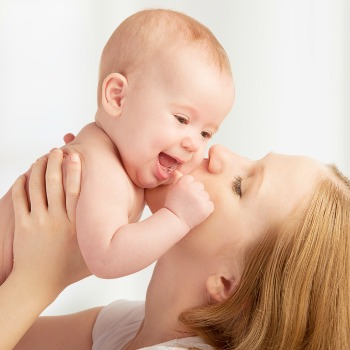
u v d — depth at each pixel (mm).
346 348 2092
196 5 5094
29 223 2070
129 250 1896
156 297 2287
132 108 2086
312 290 2107
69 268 2092
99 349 2523
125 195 1994
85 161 2016
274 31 5082
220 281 2180
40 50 5125
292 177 2188
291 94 5094
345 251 2127
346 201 2188
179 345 2115
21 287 2055
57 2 5125
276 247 2115
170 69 2076
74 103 5137
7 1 5078
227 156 2246
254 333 2104
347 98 5070
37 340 2609
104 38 5137
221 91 2115
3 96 5074
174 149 2084
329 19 5059
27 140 5094
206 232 2152
